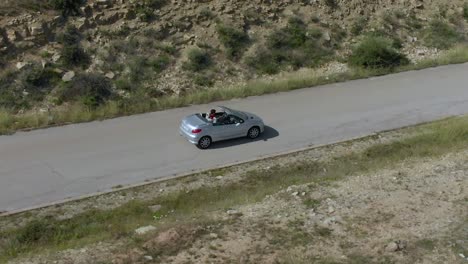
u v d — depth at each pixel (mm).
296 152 26906
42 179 24203
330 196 22578
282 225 20500
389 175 24344
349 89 34125
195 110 30906
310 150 27109
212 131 26797
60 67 31547
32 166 25188
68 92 30578
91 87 30859
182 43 34719
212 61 34469
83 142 27344
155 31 34406
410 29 41094
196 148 26969
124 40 33656
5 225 21141
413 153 26516
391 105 32094
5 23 31797
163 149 26828
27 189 23484
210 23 35844
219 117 27125
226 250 18938
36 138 27641
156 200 22688
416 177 24125
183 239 19547
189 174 24812
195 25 35594
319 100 32469
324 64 36562
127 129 28688
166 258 18484
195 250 18922
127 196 23188
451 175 24203
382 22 40469
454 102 32656
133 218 21281
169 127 28938
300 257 18547
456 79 35969
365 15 40562
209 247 19094
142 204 22359
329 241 19516
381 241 19500
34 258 18609
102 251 18953
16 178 24234
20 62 31156
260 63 35312
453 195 22547
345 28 39281
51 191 23406
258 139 28000
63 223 21172
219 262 18281
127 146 27031
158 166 25391
